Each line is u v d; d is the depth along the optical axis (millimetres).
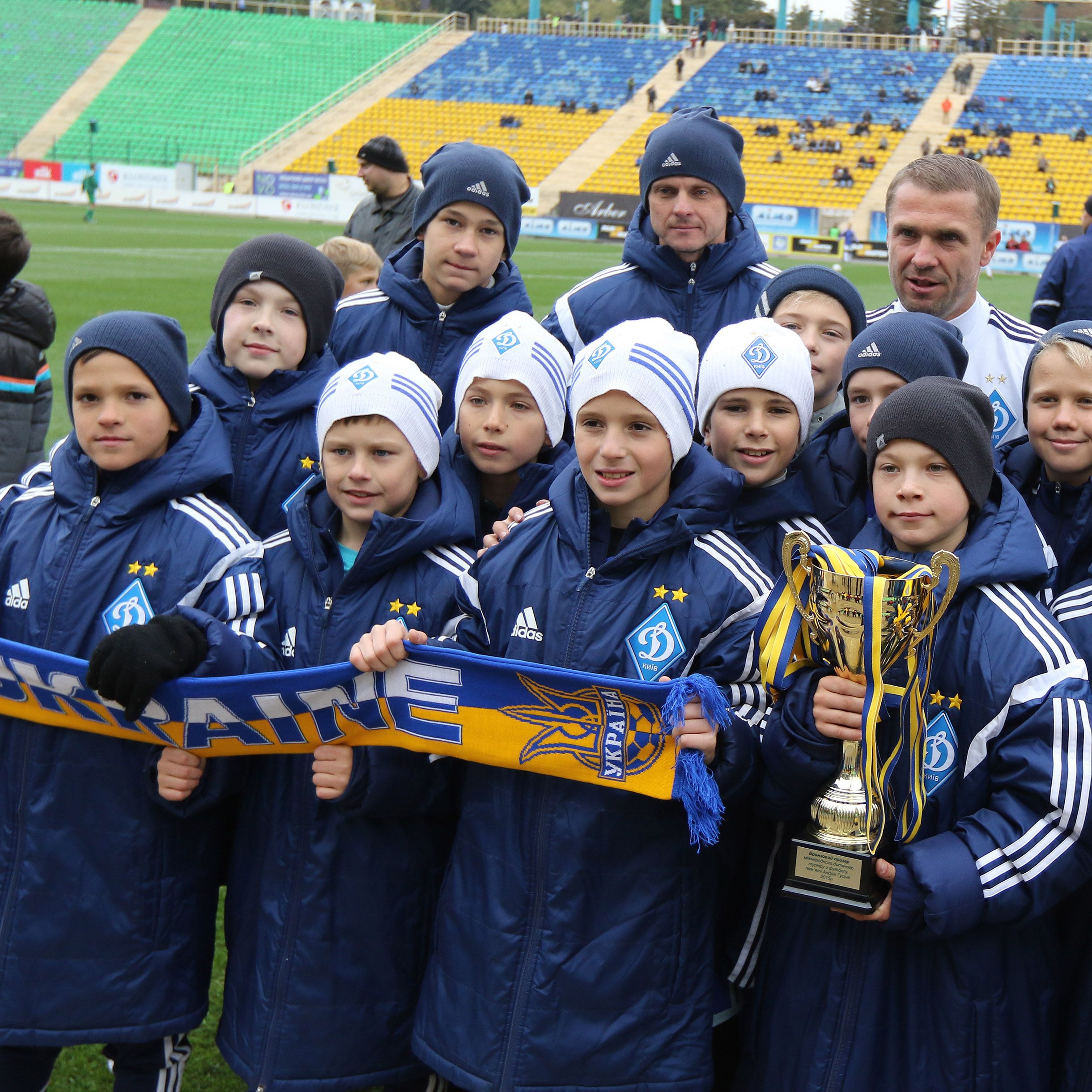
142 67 48969
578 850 2293
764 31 52594
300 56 50594
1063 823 2102
